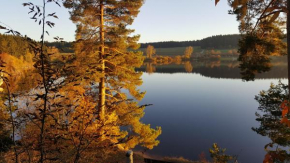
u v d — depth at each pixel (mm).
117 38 12391
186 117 30312
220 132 24578
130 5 11961
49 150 2596
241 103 37750
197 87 55062
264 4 5863
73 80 2555
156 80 68500
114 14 12820
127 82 13266
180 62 144000
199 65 119125
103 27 12398
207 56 155250
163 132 24875
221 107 35344
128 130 14320
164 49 192500
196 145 21203
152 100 41156
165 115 31453
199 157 18641
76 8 11484
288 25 3422
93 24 12117
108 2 11820
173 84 60406
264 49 6551
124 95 13578
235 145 21250
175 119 29516
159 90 51656
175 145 21297
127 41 13180
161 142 22062
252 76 7082
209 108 34938
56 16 2211
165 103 38562
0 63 2617
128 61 13203
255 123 27312
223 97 43000
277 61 108000
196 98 42469
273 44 6348
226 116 30500
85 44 11609
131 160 5238
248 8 6023
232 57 157500
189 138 23000
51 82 2365
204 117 30297
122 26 12930
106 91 13641
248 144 21391
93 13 11922
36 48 2221
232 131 24875
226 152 19734
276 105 11023
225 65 114000
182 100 40844
